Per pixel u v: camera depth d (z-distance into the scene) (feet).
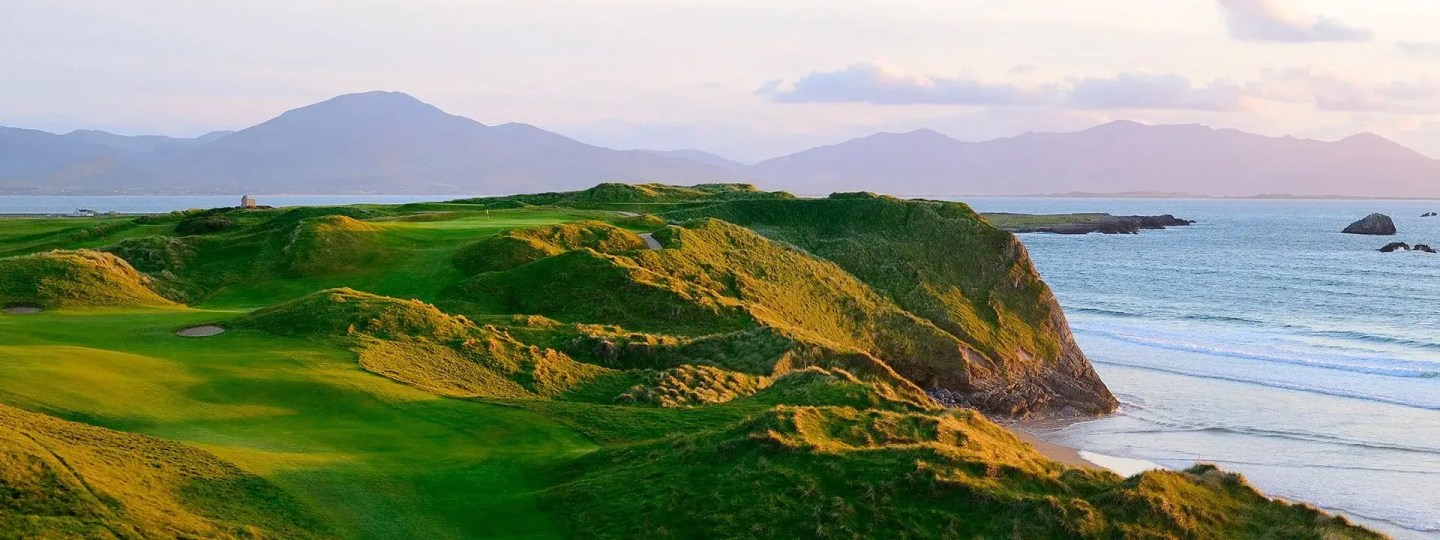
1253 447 155.63
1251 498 72.08
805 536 63.46
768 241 231.09
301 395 88.17
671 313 163.84
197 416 78.59
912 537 63.87
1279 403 185.98
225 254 193.36
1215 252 591.37
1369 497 129.39
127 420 73.67
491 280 172.04
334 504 62.13
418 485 68.08
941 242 254.88
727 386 117.70
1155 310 327.67
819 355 137.59
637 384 116.26
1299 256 556.92
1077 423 180.75
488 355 115.96
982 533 64.54
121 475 58.70
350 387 91.66
